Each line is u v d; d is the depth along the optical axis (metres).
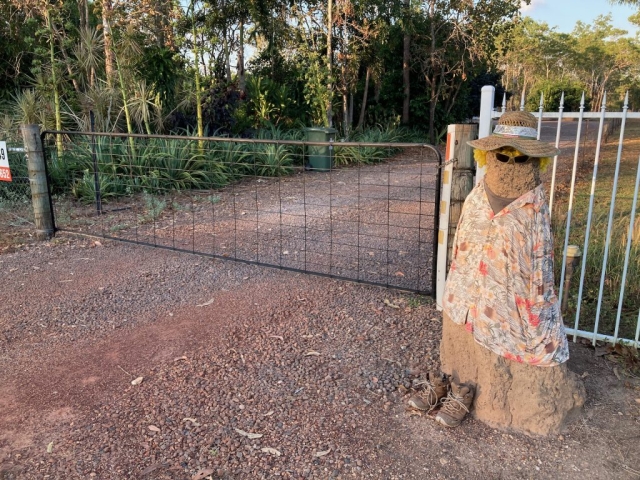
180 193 9.26
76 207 8.20
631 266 4.77
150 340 3.86
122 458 2.62
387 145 4.23
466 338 2.85
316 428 2.81
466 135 3.83
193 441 2.72
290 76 17.72
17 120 10.54
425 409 2.89
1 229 6.89
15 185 8.29
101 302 4.58
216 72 16.09
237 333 3.92
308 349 3.65
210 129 12.23
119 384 3.27
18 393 3.21
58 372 3.44
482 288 2.70
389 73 19.53
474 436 2.73
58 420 2.93
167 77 11.73
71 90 11.20
